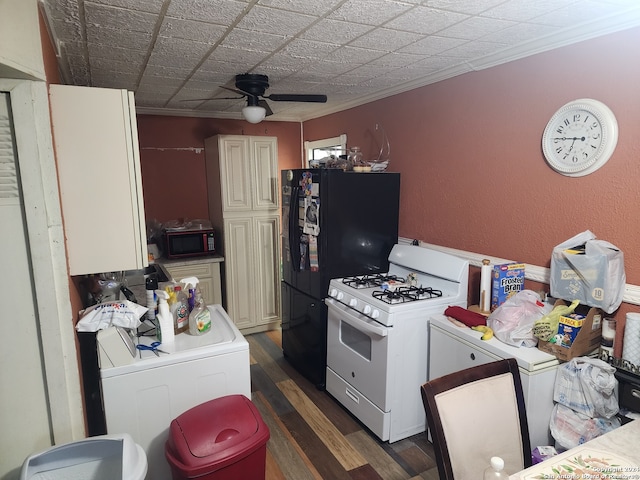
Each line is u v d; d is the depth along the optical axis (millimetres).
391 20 1850
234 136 3982
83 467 1468
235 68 2656
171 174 4391
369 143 3666
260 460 1691
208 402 1765
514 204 2398
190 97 3588
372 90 3365
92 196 1720
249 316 4262
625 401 1766
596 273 1862
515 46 2225
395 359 2391
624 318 1916
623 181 1875
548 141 2154
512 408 1510
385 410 2426
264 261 4266
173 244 3992
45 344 1497
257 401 2990
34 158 1419
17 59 1274
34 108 1407
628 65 1813
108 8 1650
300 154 5059
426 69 2707
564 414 1856
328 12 1746
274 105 4051
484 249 2615
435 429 1354
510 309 2086
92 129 1688
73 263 1722
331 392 3004
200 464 1529
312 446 2480
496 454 1447
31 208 1432
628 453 1311
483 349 2055
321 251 2951
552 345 1914
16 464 1531
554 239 2201
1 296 1442
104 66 2547
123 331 1740
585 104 1966
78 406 1593
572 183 2086
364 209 3057
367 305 2506
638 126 1806
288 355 3588
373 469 2281
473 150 2629
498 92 2432
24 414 1523
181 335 2008
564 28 1970
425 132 3006
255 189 4125
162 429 1791
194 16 1762
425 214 3059
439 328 2322
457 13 1777
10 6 1243
